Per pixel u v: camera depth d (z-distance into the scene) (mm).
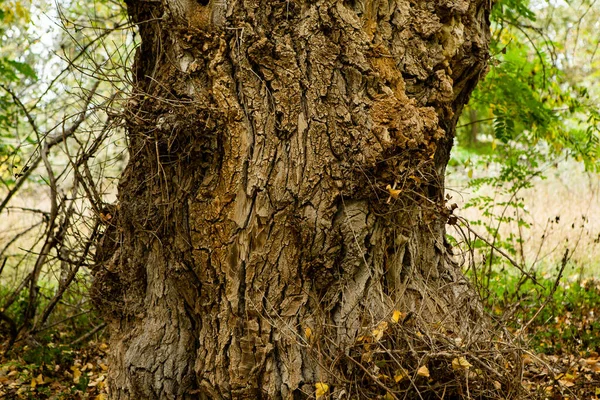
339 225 2779
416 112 2771
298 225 2766
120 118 2992
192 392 3021
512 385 2691
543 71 6195
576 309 5500
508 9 6105
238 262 2838
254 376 2834
